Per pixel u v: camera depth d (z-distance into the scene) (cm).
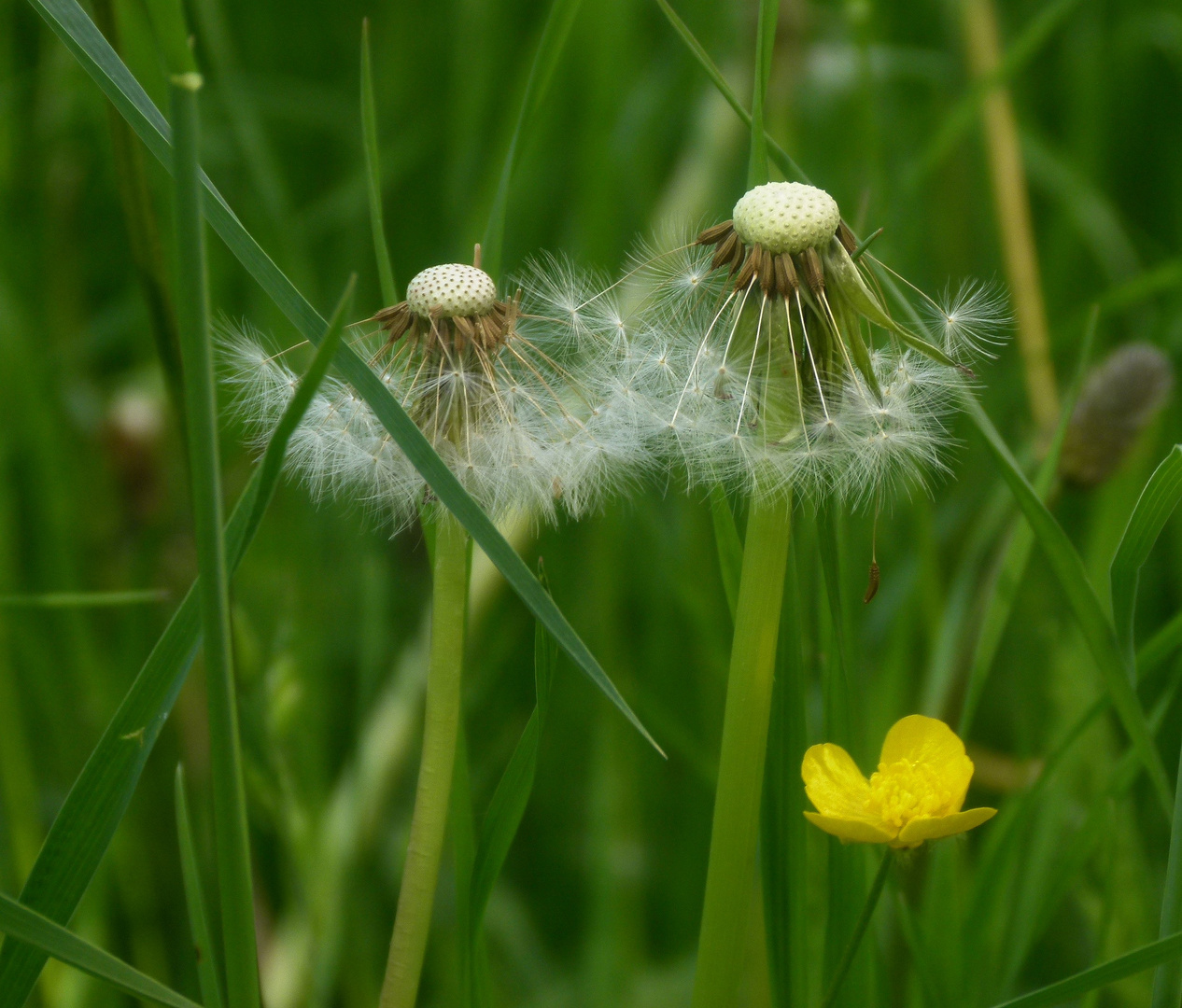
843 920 48
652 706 61
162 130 45
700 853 72
